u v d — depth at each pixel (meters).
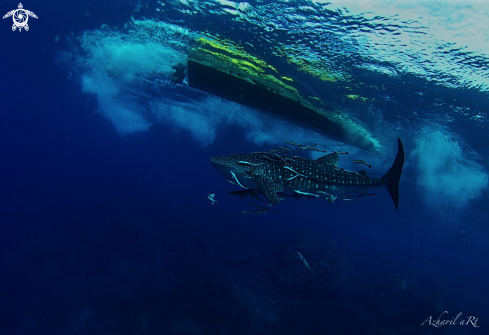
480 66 10.20
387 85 12.80
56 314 11.21
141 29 13.70
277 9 9.95
